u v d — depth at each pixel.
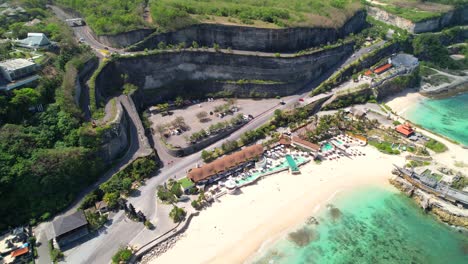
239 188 105.56
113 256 80.19
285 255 85.69
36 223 89.00
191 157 116.75
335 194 104.50
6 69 103.19
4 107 96.94
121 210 94.69
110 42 150.12
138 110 137.88
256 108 144.62
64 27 152.75
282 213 97.44
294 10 185.12
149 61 144.12
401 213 98.62
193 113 140.50
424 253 87.06
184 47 152.38
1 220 86.25
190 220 93.75
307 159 118.06
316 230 92.69
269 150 121.00
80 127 103.75
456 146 126.25
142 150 113.12
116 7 169.12
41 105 104.69
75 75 119.31
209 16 163.62
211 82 153.88
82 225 85.12
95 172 101.38
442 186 102.62
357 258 85.44
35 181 89.69
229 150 119.00
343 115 141.12
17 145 91.44
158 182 104.88
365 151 122.88
